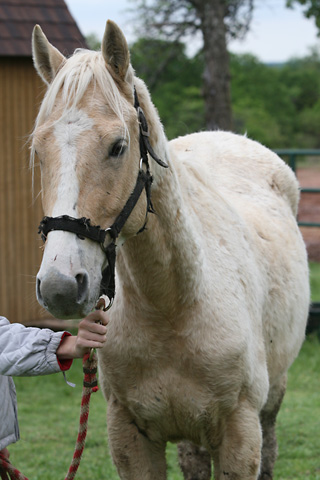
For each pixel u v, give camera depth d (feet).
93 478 15.30
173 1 37.01
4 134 25.79
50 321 26.81
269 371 12.05
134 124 8.26
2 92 25.70
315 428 18.22
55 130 7.73
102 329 7.80
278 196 13.98
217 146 14.07
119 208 8.07
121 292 9.66
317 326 27.02
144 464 10.30
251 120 115.85
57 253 7.29
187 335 9.51
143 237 8.86
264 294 11.41
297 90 154.71
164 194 8.98
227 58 33.37
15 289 26.17
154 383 9.76
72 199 7.52
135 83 8.77
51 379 23.81
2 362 7.99
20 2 26.50
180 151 13.00
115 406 10.28
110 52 8.32
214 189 11.27
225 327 9.71
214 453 10.41
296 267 12.93
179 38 36.99
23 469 15.81
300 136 134.10
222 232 10.57
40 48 8.95
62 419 19.61
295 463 16.02
